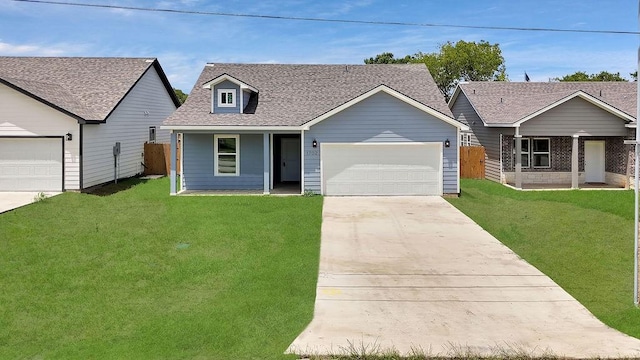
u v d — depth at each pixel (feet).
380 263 36.94
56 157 63.98
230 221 48.75
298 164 78.89
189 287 31.40
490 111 83.87
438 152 65.72
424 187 66.18
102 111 72.28
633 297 30.30
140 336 24.57
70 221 47.52
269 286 31.53
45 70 83.30
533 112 70.85
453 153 65.51
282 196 64.39
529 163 80.18
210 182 70.54
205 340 24.00
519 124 71.41
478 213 55.67
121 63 89.15
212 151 70.13
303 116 68.13
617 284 32.86
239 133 68.39
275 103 72.02
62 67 84.94
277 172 79.00
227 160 70.44
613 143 77.56
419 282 32.86
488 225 49.93
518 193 69.10
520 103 82.38
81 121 63.77
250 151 70.28
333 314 27.58
